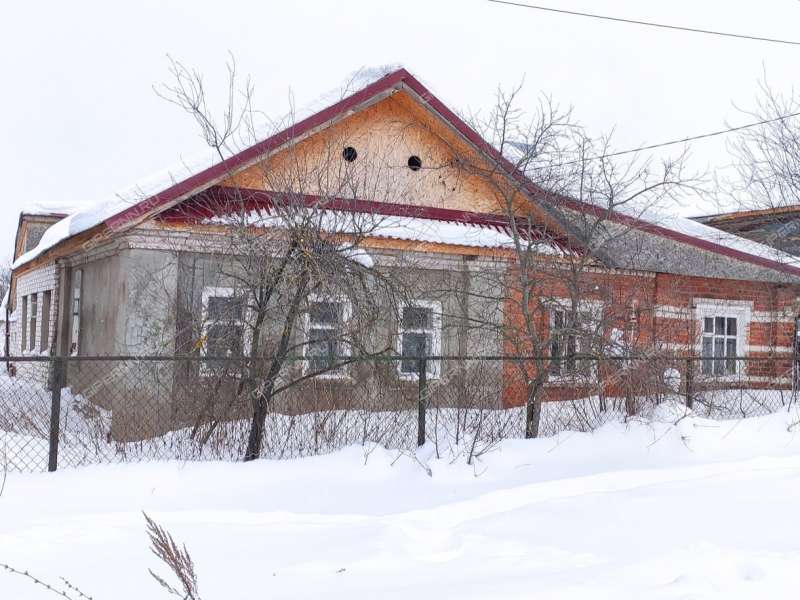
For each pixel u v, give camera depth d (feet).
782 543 19.15
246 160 36.35
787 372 48.39
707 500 22.86
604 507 22.07
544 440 29.43
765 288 56.34
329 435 27.99
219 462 24.79
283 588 15.15
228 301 29.35
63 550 17.40
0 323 89.61
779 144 52.29
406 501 23.09
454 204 44.93
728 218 58.59
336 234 27.99
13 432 30.94
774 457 29.17
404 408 30.35
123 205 35.19
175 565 11.95
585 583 15.28
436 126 43.73
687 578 15.40
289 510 21.67
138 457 26.17
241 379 27.40
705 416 35.37
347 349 31.73
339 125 41.65
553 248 37.42
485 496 23.45
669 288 51.11
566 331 31.76
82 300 47.47
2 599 14.47
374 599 14.40
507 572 16.28
